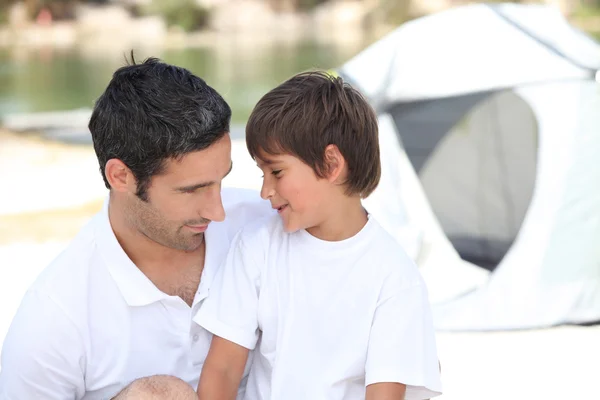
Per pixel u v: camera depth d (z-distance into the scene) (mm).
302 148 1700
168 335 1777
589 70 4270
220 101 1645
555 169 4188
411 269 1780
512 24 4645
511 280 4156
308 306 1755
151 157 1602
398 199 4840
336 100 1730
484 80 4371
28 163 8102
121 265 1729
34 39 23297
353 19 24719
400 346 1714
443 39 4684
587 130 4207
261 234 1828
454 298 4238
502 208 5109
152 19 24859
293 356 1748
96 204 6535
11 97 14648
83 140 9477
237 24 25219
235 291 1788
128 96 1610
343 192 1757
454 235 5188
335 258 1762
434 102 4727
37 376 1679
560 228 4156
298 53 19828
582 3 22391
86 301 1719
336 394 1743
